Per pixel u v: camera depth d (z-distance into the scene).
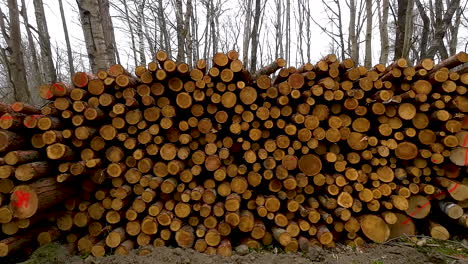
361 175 3.27
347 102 3.26
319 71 3.31
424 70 3.24
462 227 3.38
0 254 2.68
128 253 2.97
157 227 3.06
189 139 3.23
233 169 3.21
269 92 3.26
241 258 2.92
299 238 3.15
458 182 3.31
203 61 3.21
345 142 3.40
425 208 3.33
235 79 3.35
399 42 6.73
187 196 3.12
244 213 3.21
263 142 3.38
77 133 2.98
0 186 2.70
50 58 8.09
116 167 3.05
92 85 3.13
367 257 2.98
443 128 3.27
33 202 2.64
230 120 3.40
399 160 3.45
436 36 6.58
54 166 3.04
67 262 2.87
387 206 3.24
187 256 2.90
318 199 3.38
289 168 3.18
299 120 3.18
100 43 5.03
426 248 3.10
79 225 3.10
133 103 3.08
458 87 3.20
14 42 5.95
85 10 4.99
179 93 3.24
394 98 3.22
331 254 3.05
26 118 2.86
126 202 3.14
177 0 6.87
